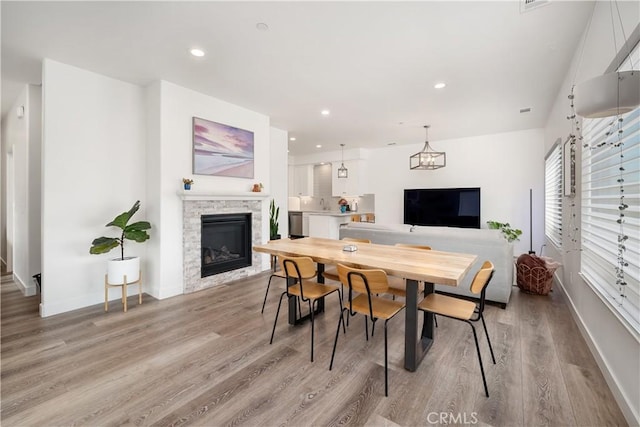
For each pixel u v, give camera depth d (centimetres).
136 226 320
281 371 201
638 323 154
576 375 196
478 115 470
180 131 357
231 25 231
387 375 183
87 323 277
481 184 627
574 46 261
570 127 300
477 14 218
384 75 321
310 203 929
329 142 688
